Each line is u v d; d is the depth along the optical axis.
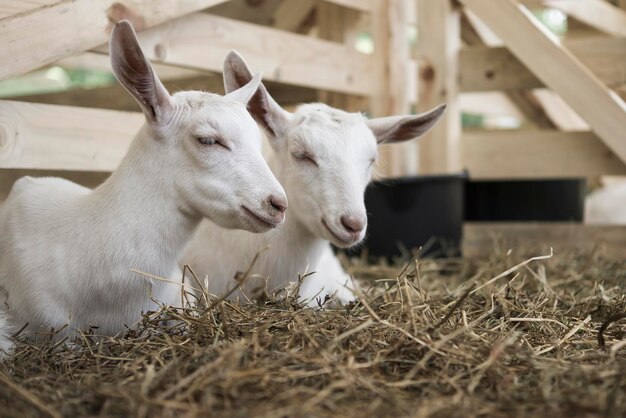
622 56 1.61
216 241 1.06
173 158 0.87
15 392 0.69
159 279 0.89
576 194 1.77
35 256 0.88
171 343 0.80
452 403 0.66
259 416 0.62
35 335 0.87
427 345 0.76
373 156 1.05
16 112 1.04
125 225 0.87
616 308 1.00
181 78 1.81
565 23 2.01
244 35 1.34
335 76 1.56
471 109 2.25
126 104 1.83
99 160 1.16
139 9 1.13
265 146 1.12
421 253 1.51
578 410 0.64
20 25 0.98
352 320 0.85
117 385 0.70
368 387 0.69
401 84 1.75
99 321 0.89
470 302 0.98
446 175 1.53
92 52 1.12
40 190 0.95
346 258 1.49
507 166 1.73
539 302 1.00
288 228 1.04
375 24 1.68
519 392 0.69
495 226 1.75
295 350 0.76
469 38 1.96
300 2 1.77
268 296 0.93
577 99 1.55
